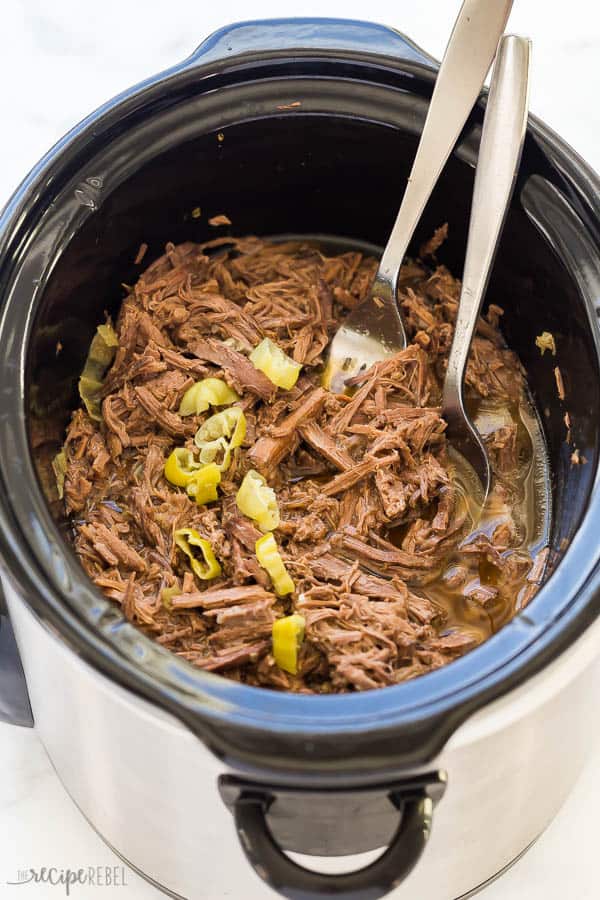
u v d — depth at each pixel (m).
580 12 1.13
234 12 1.14
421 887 0.77
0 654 0.76
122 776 0.72
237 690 0.64
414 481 0.83
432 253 0.93
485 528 0.84
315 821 0.66
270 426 0.84
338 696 0.64
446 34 1.12
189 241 0.93
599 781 0.86
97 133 0.82
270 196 0.93
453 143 0.83
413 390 0.87
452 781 0.68
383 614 0.76
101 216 0.83
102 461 0.84
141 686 0.64
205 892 0.78
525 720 0.67
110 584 0.78
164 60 1.12
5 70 1.11
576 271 0.81
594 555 0.69
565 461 0.84
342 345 0.89
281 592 0.78
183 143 0.85
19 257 0.79
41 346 0.79
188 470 0.83
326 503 0.82
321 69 0.86
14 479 0.70
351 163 0.90
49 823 0.85
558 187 0.82
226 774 0.64
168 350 0.88
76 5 1.14
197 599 0.77
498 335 0.92
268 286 0.92
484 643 0.66
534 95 1.10
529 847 0.83
